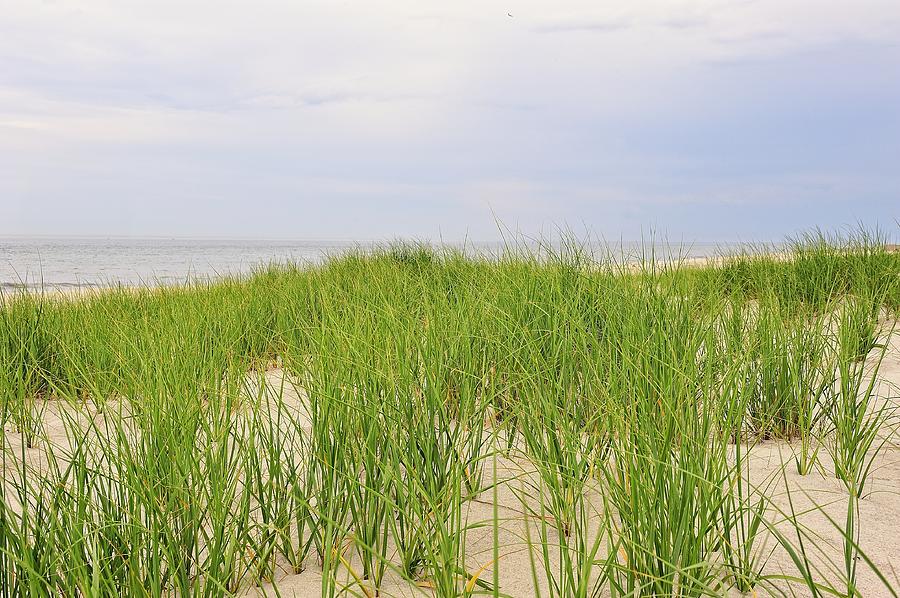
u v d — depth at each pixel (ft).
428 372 7.59
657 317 9.39
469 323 10.34
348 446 6.63
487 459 8.17
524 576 5.74
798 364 9.62
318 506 6.35
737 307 11.50
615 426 6.55
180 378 7.68
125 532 5.45
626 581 5.46
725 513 5.64
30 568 4.60
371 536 6.07
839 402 9.05
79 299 17.63
